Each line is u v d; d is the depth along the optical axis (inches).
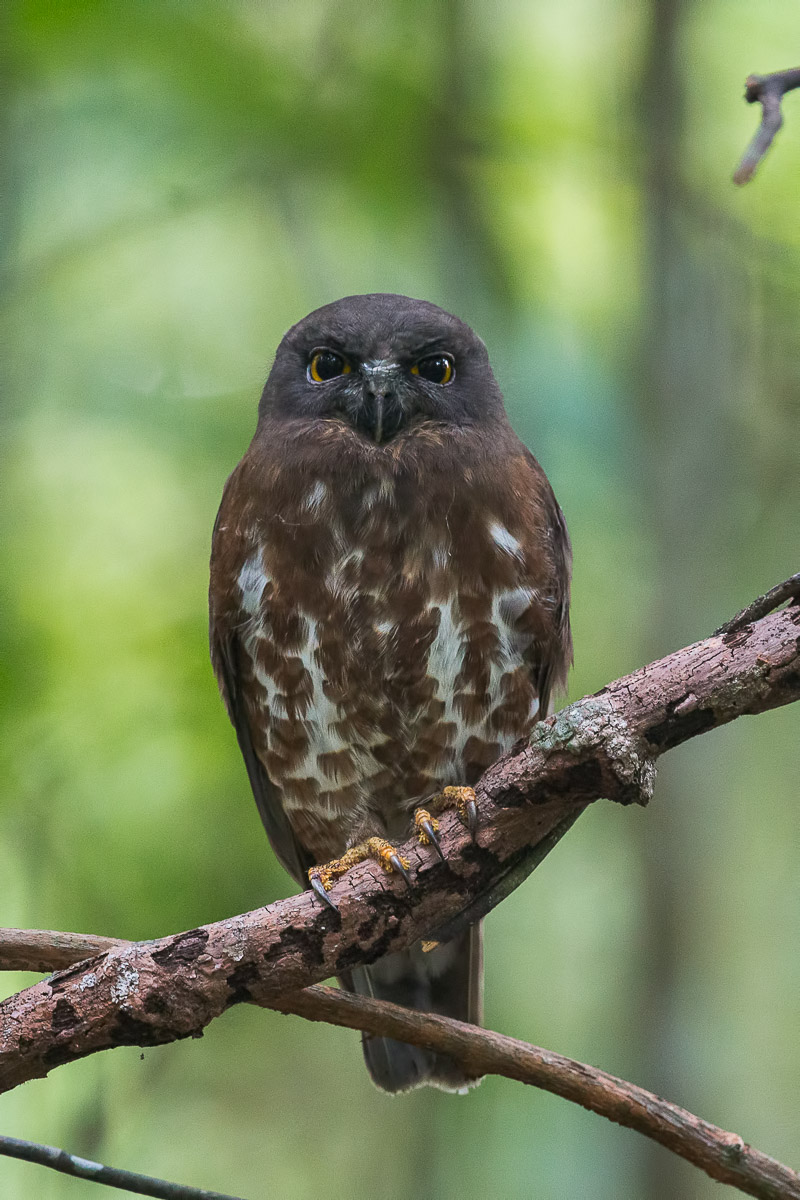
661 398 508.7
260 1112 516.7
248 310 581.0
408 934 250.1
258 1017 512.4
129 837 435.8
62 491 517.7
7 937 234.5
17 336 520.1
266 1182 506.9
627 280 540.4
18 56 482.3
